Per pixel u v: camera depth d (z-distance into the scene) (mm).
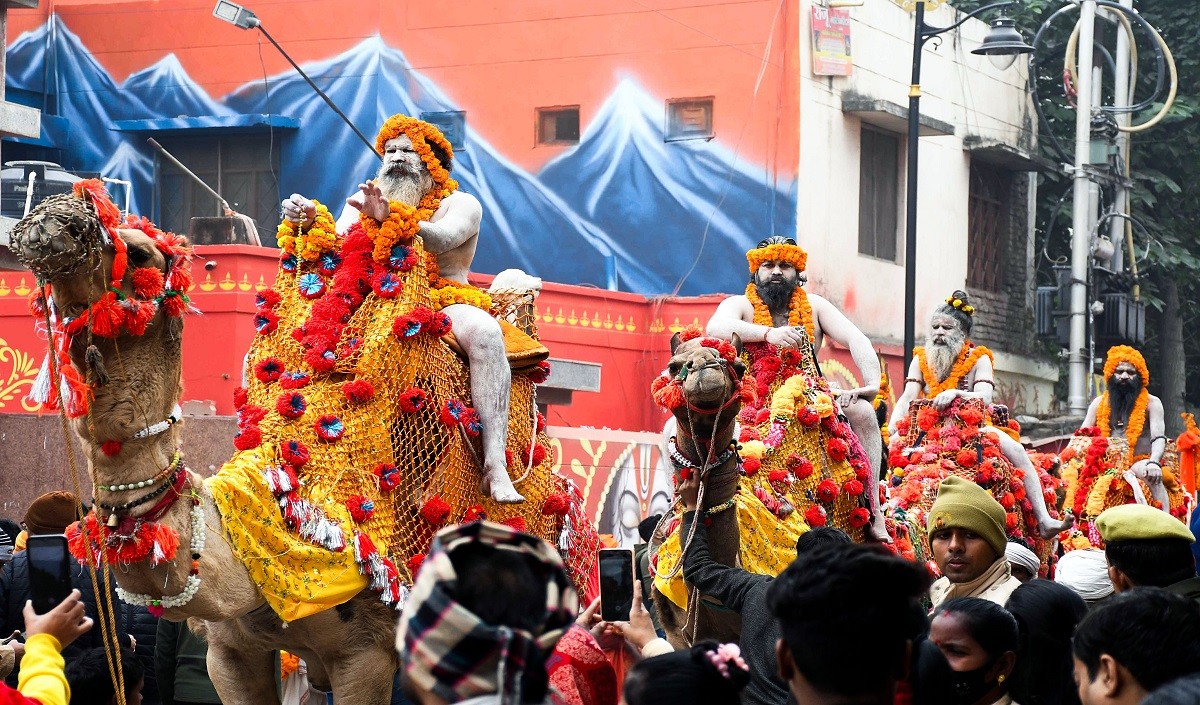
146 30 21047
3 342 14789
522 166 20234
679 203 19672
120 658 5637
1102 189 24922
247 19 17531
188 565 5781
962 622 5066
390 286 6758
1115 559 5980
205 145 20766
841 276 20094
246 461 6191
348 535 6281
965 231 23406
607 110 19953
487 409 6906
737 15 19484
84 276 5527
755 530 7438
